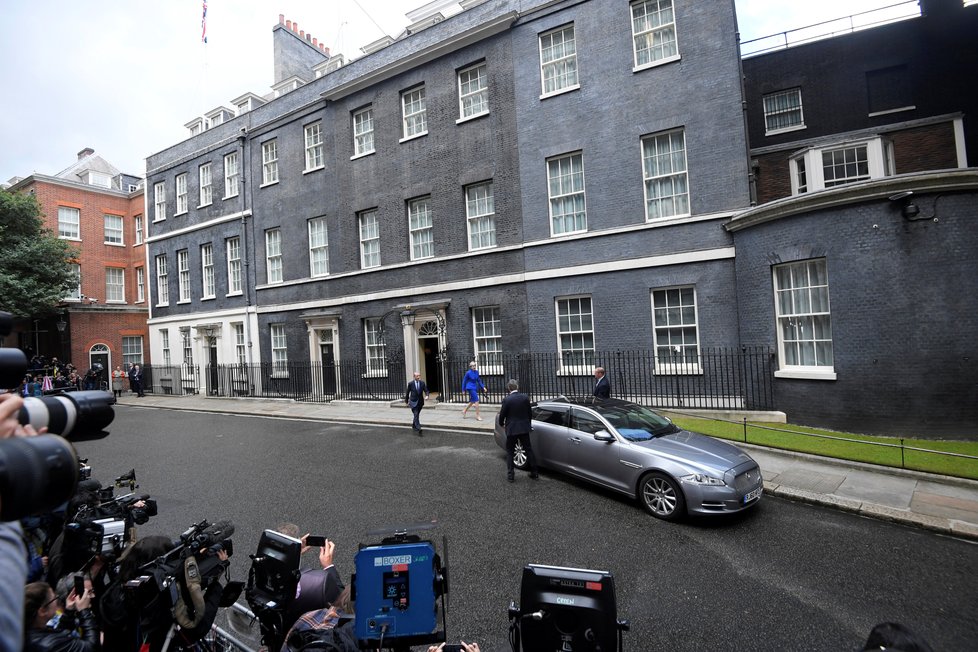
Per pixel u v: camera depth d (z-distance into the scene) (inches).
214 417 668.1
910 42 697.6
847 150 555.5
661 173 531.8
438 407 617.9
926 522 231.9
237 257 911.0
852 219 388.8
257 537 242.7
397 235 703.7
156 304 1059.3
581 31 564.7
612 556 212.1
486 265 624.7
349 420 576.7
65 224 1109.1
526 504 277.3
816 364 416.2
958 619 160.7
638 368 530.3
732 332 487.5
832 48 729.6
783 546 217.9
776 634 155.3
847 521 244.2
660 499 255.0
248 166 888.9
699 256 501.4
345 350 754.2
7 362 70.1
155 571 107.1
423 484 318.3
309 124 805.2
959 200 361.1
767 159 670.5
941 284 361.7
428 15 819.4
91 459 427.8
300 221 813.2
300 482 332.5
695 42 508.7
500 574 197.9
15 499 43.7
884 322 375.9
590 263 556.4
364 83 725.3
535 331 589.3
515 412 321.4
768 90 760.3
